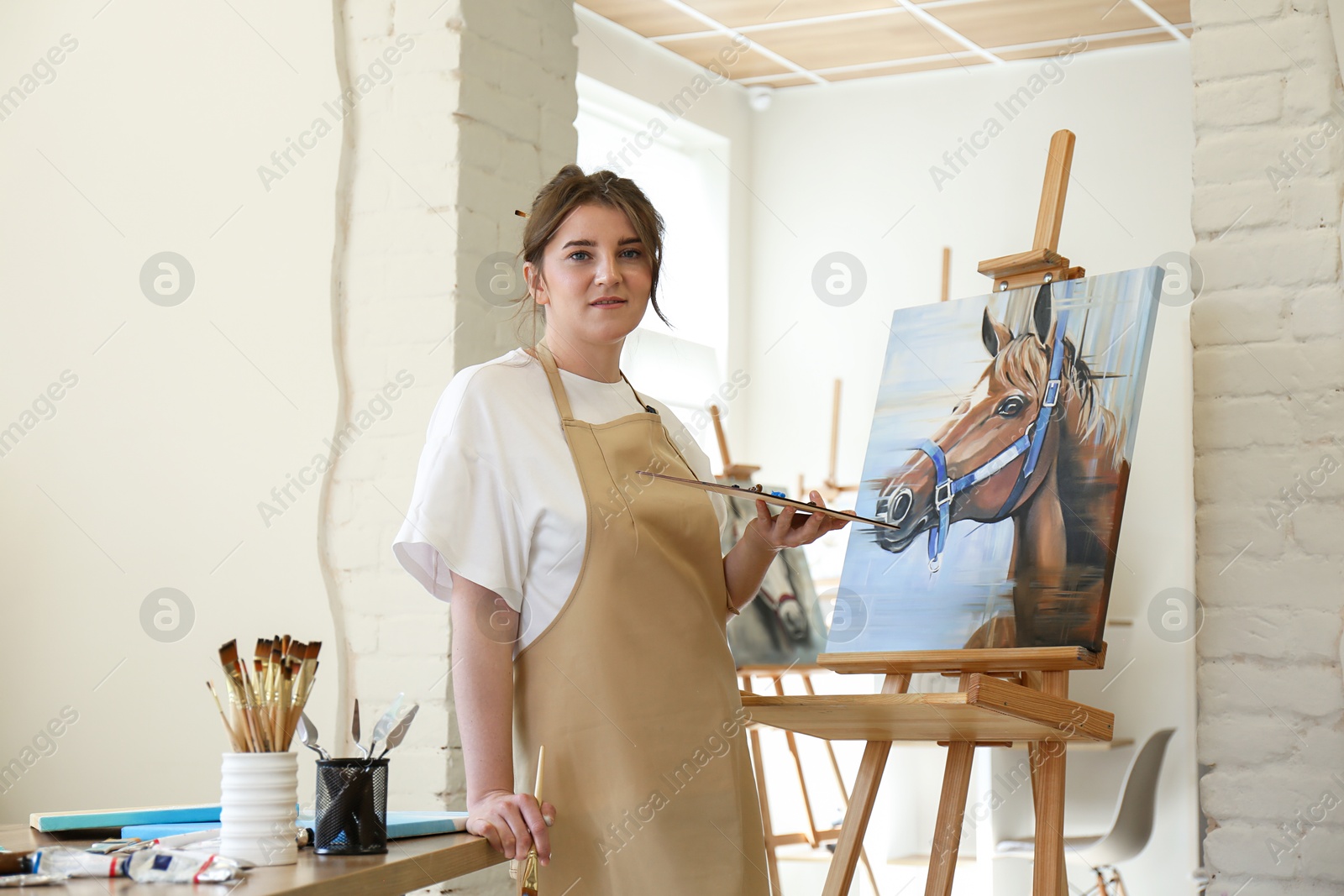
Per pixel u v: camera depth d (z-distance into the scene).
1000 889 3.96
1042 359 1.99
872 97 4.88
